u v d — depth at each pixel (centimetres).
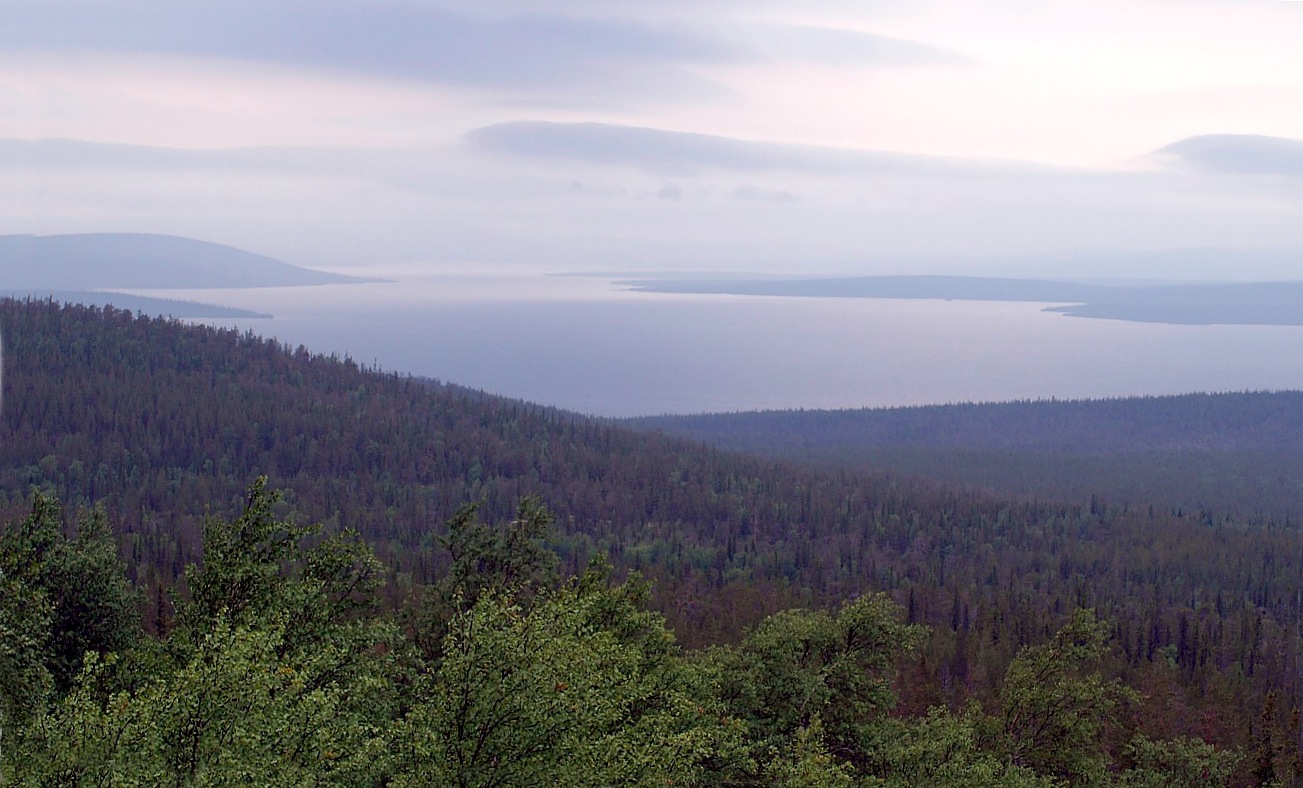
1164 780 5081
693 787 3553
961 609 15312
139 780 2314
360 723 2888
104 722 2395
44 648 3588
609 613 4331
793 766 3612
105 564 4084
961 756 4284
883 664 4981
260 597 3466
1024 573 18512
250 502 3638
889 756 4375
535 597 3809
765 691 4588
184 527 17412
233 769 2381
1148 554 18762
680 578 16212
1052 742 4997
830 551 19962
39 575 3747
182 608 3525
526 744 2816
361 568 3753
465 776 2744
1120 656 10475
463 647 2852
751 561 18825
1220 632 13588
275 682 2577
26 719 2709
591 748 2938
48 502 3884
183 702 2459
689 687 4134
